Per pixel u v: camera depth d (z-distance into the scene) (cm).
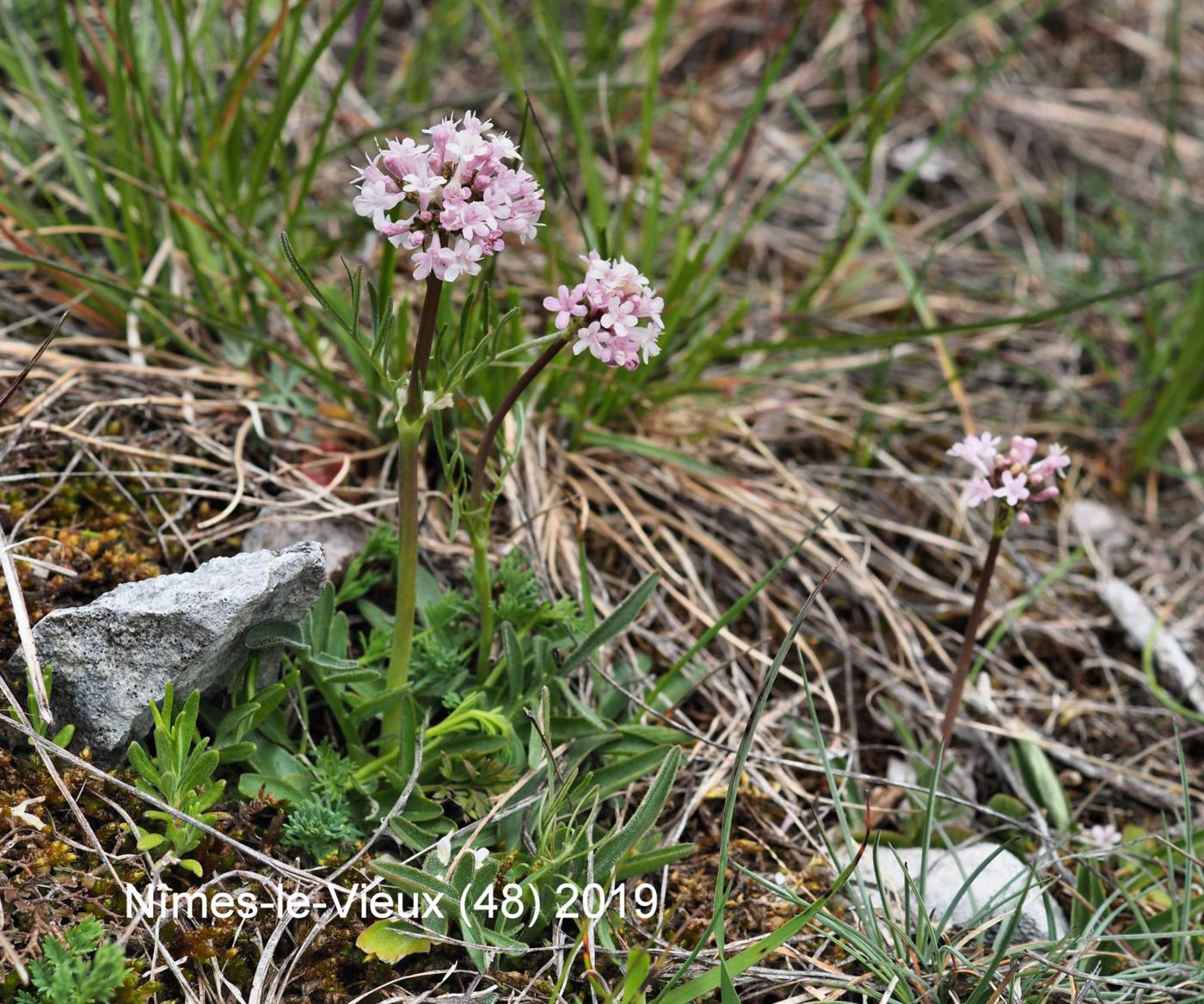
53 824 41
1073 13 76
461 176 39
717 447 52
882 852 45
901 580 51
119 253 51
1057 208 65
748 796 46
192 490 46
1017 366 55
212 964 41
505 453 45
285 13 49
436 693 44
